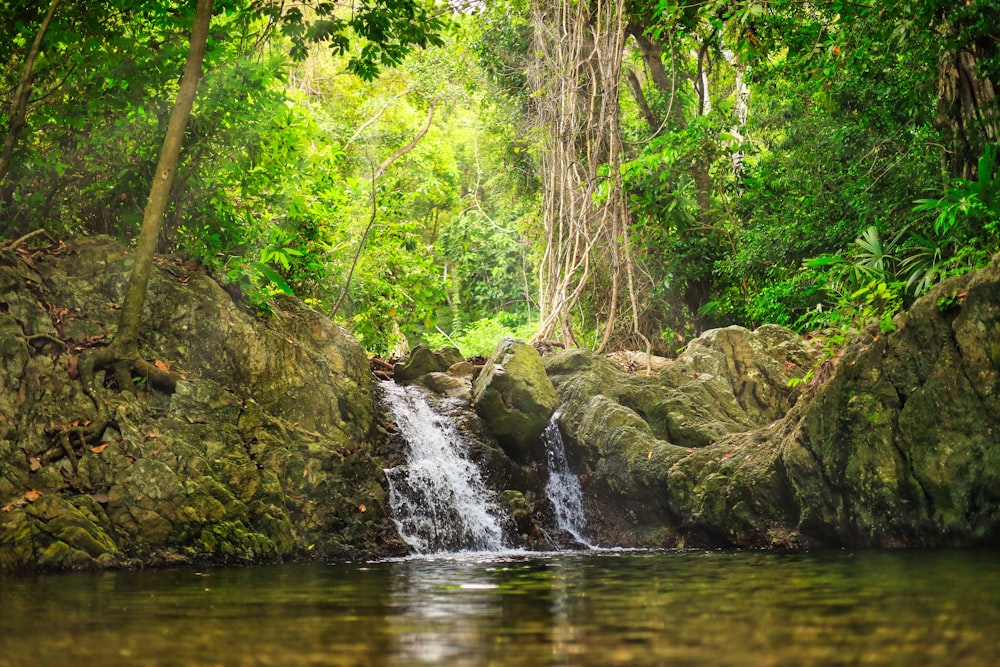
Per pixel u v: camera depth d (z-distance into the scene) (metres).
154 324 9.19
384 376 12.44
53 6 8.73
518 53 20.48
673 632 3.52
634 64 20.92
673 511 10.30
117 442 7.91
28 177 9.67
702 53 17.78
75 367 8.18
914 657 2.91
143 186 10.20
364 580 6.07
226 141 10.33
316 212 13.56
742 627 3.62
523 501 10.63
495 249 30.06
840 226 15.82
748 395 12.17
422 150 28.81
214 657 3.08
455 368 12.48
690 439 11.13
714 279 18.86
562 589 5.30
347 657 3.06
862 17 11.93
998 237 10.76
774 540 9.29
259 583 5.89
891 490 8.62
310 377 10.09
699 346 12.61
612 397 11.71
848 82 15.17
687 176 18.48
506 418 11.27
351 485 9.48
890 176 15.20
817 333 13.37
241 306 10.17
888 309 10.22
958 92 12.47
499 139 21.95
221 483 8.25
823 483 9.02
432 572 6.72
